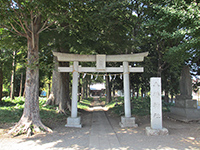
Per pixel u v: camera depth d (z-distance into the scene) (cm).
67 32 913
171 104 1431
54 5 582
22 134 608
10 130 619
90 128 770
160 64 1144
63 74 1234
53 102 1400
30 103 668
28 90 676
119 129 745
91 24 768
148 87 1716
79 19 700
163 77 1336
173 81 1470
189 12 570
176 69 1255
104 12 754
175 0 639
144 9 951
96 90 5744
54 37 898
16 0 578
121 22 930
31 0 576
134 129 738
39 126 664
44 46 1101
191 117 889
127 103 820
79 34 902
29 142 527
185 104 930
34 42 700
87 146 498
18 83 2483
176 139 560
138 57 838
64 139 570
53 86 1430
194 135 607
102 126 816
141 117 1035
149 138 580
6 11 599
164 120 930
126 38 953
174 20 710
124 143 532
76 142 538
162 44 1125
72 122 793
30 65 623
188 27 630
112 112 1288
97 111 1466
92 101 3022
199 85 1321
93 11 762
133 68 843
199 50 663
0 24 651
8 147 475
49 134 630
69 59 830
